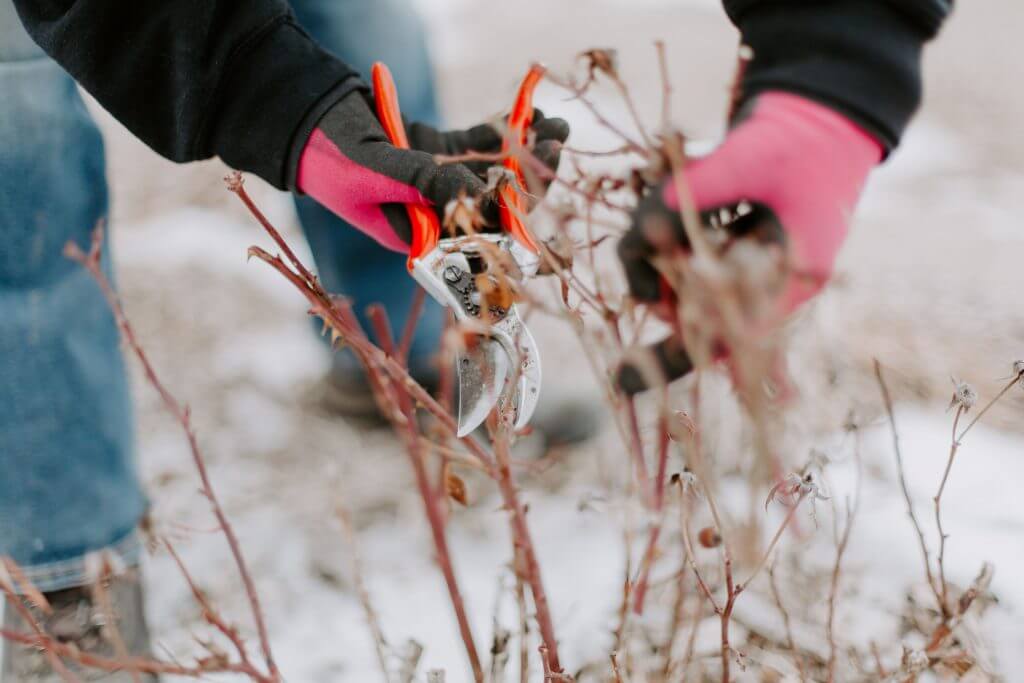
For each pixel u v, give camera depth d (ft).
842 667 4.99
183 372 8.16
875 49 3.33
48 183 4.71
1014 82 13.16
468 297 3.84
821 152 3.26
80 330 4.91
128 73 4.30
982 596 5.12
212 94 4.32
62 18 4.21
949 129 11.87
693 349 2.91
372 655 5.47
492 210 3.96
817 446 5.78
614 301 3.97
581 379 6.96
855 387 6.84
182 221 10.55
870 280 8.53
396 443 7.27
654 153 3.23
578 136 11.07
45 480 4.85
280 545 6.36
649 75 13.52
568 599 5.62
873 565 5.68
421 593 5.90
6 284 4.72
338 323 3.95
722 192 3.17
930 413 6.88
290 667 5.41
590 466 6.75
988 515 6.06
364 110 4.29
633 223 3.20
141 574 5.28
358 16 6.55
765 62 3.48
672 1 17.03
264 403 7.81
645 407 6.89
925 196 10.27
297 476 7.00
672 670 4.69
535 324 7.63
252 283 9.39
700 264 2.75
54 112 4.70
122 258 9.84
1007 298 8.14
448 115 12.54
